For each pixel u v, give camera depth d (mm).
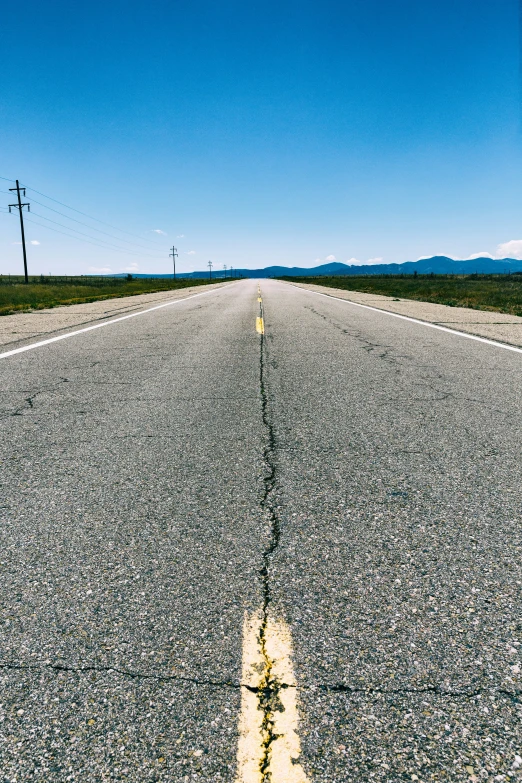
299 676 1317
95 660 1378
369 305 14758
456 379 4930
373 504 2270
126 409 3934
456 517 2145
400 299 17781
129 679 1312
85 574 1765
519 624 1502
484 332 8359
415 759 1100
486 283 37375
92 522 2129
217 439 3197
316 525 2086
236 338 8055
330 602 1605
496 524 2084
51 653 1404
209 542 1960
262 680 1305
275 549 1911
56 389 4621
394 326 9391
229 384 4809
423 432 3305
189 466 2746
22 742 1151
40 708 1233
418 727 1173
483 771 1073
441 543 1940
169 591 1668
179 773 1074
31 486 2496
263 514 2188
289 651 1402
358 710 1217
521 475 2590
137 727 1179
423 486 2459
